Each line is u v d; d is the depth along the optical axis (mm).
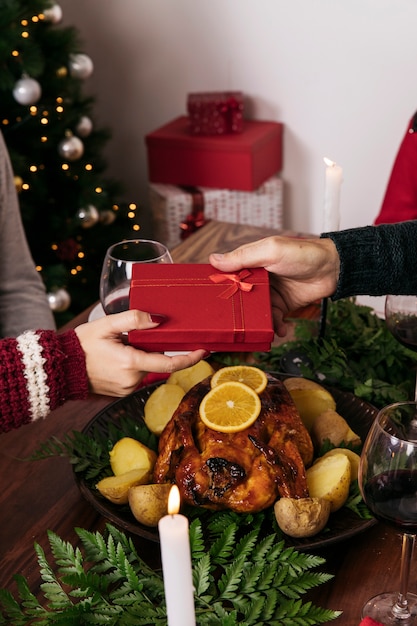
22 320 1720
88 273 2725
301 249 1213
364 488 958
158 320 1100
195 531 1028
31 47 2221
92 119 2807
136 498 1062
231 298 1149
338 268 1257
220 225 1957
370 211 2943
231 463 1078
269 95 2895
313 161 2943
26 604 982
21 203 2385
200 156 2779
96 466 1158
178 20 2902
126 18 2977
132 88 3119
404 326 1223
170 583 808
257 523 1088
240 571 991
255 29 2795
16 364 1106
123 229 2787
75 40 2498
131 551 1046
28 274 1750
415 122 2277
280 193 2889
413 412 987
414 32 2570
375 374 1369
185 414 1128
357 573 1052
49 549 1095
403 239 1235
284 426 1121
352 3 2605
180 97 3068
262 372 1181
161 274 1205
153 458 1145
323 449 1172
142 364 1126
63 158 2473
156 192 2877
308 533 1045
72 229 2520
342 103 2791
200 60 2949
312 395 1235
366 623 925
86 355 1137
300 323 1485
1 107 2309
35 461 1235
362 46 2666
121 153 3283
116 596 989
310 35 2721
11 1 2129
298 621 958
